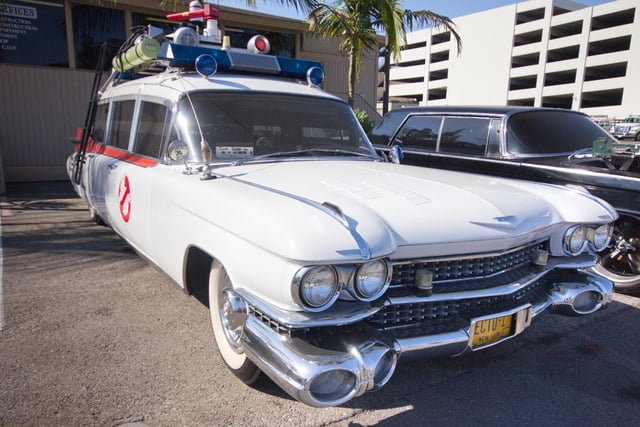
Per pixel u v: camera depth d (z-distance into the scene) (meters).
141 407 2.54
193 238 2.73
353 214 2.20
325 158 3.58
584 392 2.90
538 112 5.57
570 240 2.95
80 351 3.09
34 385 2.70
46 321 3.52
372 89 14.95
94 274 4.54
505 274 2.67
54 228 6.20
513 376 3.06
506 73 66.38
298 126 3.62
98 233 6.00
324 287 1.98
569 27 61.34
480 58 69.44
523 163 4.97
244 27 12.18
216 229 2.49
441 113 6.07
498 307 2.56
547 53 62.12
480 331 2.44
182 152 2.97
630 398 2.85
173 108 3.32
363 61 14.52
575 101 59.59
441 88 75.94
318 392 1.99
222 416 2.50
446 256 2.40
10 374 2.80
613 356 3.35
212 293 2.91
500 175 5.21
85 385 2.72
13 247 5.34
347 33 10.59
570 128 5.57
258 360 2.07
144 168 3.55
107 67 10.04
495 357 3.30
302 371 1.91
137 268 4.72
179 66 3.68
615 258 4.55
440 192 2.71
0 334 3.29
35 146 9.88
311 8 9.43
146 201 3.39
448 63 73.88
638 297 4.44
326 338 2.05
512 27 65.25
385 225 2.22
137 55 3.90
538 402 2.79
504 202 2.74
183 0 8.96
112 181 4.17
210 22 4.40
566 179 4.59
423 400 2.76
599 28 59.09
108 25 10.31
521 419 2.62
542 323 3.87
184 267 2.94
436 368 3.12
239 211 2.31
